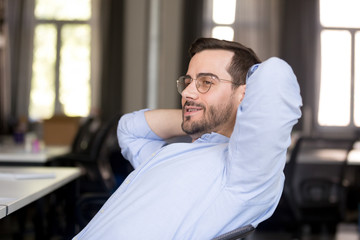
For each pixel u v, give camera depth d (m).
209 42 1.50
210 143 1.45
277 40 10.20
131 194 1.39
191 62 1.51
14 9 10.34
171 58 10.53
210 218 1.32
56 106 10.62
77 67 10.60
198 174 1.35
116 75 10.26
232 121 1.49
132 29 10.59
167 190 1.35
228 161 1.32
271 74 1.21
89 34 10.62
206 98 1.47
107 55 10.27
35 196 2.05
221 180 1.34
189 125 1.49
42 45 10.67
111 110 10.23
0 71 10.25
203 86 1.47
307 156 4.50
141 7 10.59
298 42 10.12
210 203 1.33
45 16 10.66
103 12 10.34
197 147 1.44
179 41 10.52
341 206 4.52
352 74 10.40
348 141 4.48
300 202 4.47
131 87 10.58
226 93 1.46
